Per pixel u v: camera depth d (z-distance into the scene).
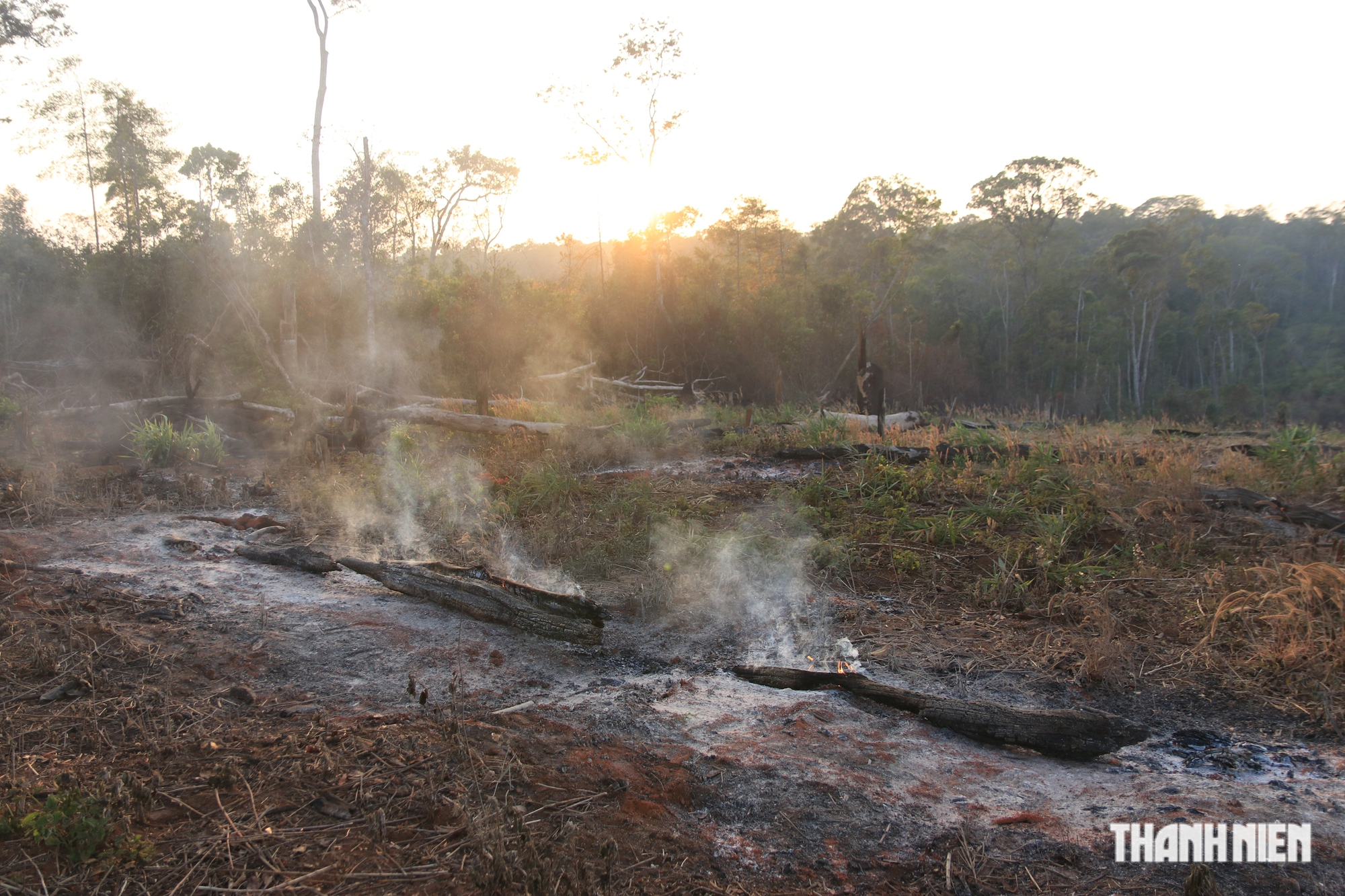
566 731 3.48
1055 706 3.91
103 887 2.27
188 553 6.22
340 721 3.48
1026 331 48.12
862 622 4.92
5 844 2.45
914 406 34.31
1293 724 3.68
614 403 17.11
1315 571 4.79
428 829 2.63
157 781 2.85
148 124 29.16
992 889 2.51
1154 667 4.28
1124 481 7.66
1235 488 7.46
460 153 44.50
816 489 7.96
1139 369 50.94
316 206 27.69
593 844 2.61
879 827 2.86
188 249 25.05
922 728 3.69
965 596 5.39
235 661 4.13
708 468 9.85
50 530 6.71
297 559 5.88
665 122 30.23
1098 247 81.50
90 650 4.13
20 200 30.62
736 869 2.58
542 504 7.73
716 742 3.48
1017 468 8.39
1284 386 49.00
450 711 3.62
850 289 33.69
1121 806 3.01
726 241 37.53
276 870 2.38
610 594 5.47
